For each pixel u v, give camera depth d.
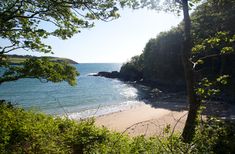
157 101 47.94
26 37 13.16
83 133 9.69
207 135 6.74
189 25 11.31
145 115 33.22
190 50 11.34
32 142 8.19
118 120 30.67
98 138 9.54
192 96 10.74
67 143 9.12
